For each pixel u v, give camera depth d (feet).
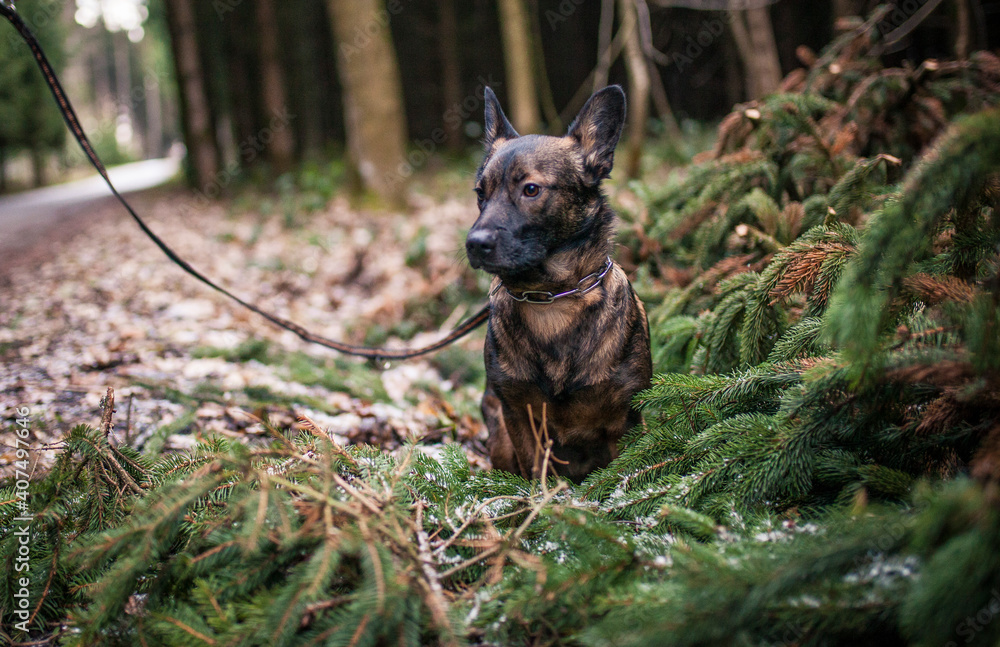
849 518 5.43
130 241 36.86
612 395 9.11
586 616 5.61
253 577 6.07
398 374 17.29
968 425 6.31
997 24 22.66
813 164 12.66
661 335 11.35
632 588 5.50
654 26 55.31
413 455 7.63
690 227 13.26
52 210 63.52
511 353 9.14
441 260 24.25
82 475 7.62
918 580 4.37
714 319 9.71
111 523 7.21
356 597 5.62
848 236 8.16
